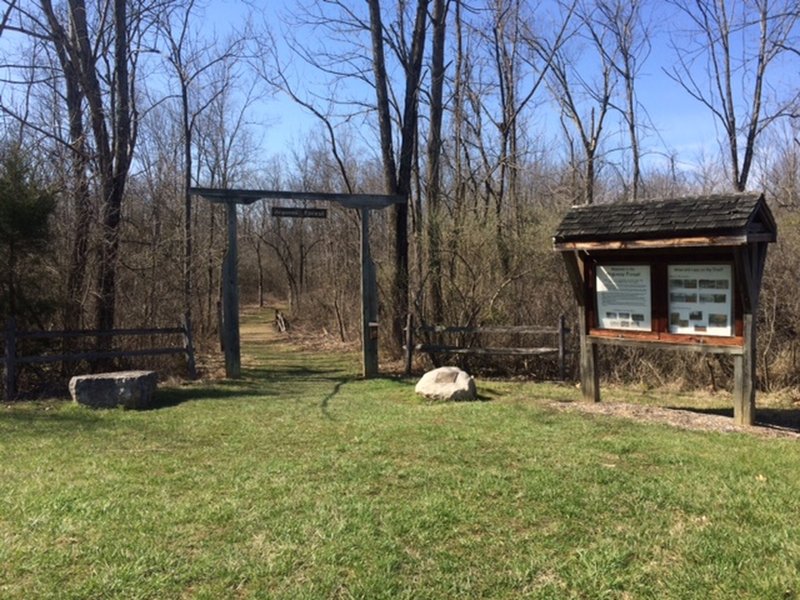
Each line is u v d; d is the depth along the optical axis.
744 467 5.32
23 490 4.81
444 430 6.74
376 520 4.19
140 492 4.77
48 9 11.53
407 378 11.98
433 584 3.38
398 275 14.36
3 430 7.08
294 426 7.15
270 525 4.12
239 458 5.75
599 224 7.75
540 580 3.43
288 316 35.56
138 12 13.80
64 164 12.02
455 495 4.66
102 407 8.45
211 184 29.84
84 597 3.23
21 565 3.56
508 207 15.73
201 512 4.33
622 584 3.36
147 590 3.30
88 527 4.10
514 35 18.03
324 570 3.52
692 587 3.32
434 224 13.32
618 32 18.91
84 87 11.93
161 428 7.14
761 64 15.26
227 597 3.24
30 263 10.63
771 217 6.98
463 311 12.80
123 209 14.78
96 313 11.68
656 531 4.02
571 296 12.70
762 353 10.55
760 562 3.58
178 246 16.19
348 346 19.95
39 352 10.79
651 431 6.71
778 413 8.48
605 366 11.77
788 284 10.53
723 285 7.20
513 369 12.51
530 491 4.73
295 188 40.62
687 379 10.98
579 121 19.47
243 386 10.80
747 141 15.59
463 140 17.58
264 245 54.06
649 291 7.78
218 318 20.25
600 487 4.83
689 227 6.89
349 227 22.98
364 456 5.75
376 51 14.78
